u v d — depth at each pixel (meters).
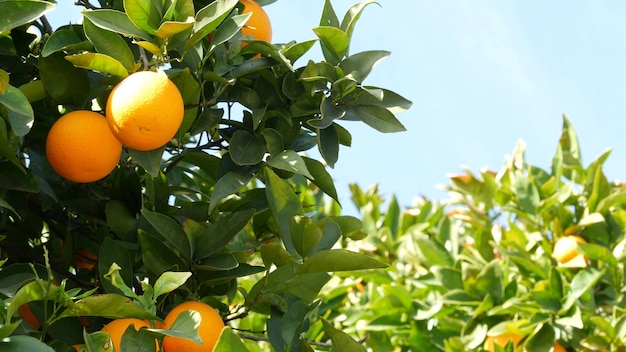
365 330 2.31
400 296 2.28
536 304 2.09
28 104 1.43
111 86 1.55
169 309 1.58
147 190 1.64
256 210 1.67
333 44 1.61
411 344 2.26
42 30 1.71
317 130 1.59
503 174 2.34
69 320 1.48
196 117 1.63
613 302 2.16
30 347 1.31
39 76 1.64
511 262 2.30
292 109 1.62
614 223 2.20
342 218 1.70
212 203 1.54
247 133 1.63
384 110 1.62
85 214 1.67
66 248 1.70
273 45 1.58
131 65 1.53
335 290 2.30
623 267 2.16
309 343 1.61
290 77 1.62
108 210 1.63
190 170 1.82
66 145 1.48
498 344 2.09
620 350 2.04
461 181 2.36
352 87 1.59
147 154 1.51
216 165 1.68
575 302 2.11
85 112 1.50
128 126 1.46
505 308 2.10
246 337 1.66
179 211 1.66
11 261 1.68
